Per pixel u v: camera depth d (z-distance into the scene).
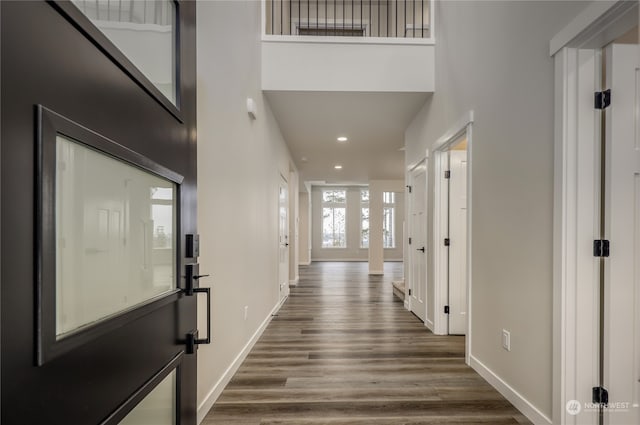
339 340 3.41
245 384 2.41
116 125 0.83
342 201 13.24
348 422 1.96
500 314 2.25
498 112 2.27
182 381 1.20
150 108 0.99
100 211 0.81
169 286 1.13
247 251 2.93
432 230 3.66
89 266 0.77
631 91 1.60
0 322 0.54
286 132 4.98
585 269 1.63
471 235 2.68
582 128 1.64
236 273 2.59
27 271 0.59
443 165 3.56
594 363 1.64
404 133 5.01
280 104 3.90
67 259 0.71
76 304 0.73
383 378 2.53
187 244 1.24
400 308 4.89
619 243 1.59
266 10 4.09
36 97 0.60
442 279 3.59
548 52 1.77
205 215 1.92
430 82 3.54
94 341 0.75
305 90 3.52
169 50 1.17
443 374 2.59
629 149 1.60
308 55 3.54
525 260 1.97
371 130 4.88
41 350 0.61
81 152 0.74
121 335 0.85
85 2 0.78
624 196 1.59
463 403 2.15
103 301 0.82
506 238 2.17
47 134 0.62
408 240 4.75
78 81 0.71
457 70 2.94
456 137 3.04
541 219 1.83
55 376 0.65
